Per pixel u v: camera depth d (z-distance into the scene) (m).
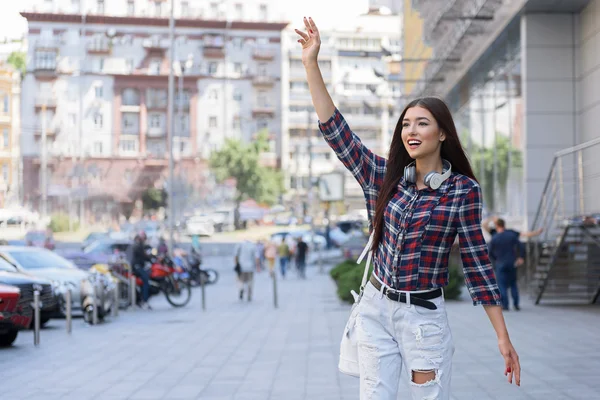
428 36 28.64
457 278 20.47
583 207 19.36
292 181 96.62
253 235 74.94
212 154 88.88
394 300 3.69
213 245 62.78
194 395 8.12
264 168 89.56
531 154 22.09
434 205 3.67
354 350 3.87
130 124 91.56
